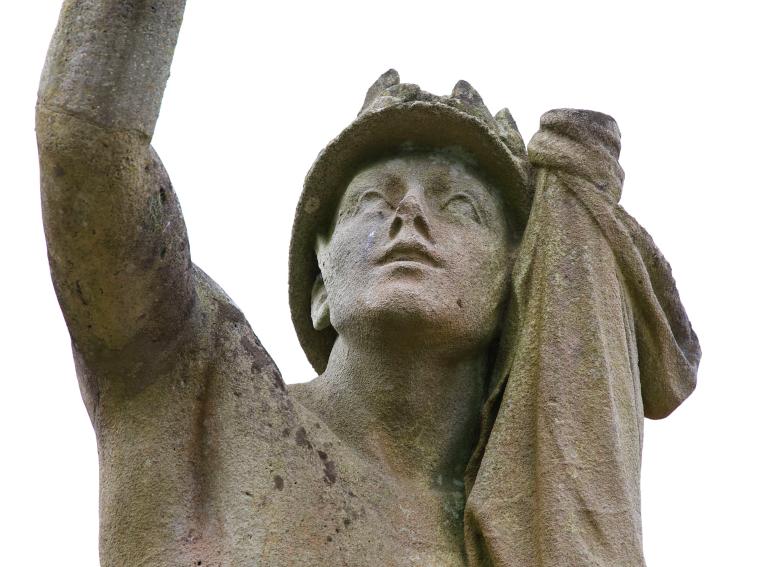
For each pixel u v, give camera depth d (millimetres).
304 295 8742
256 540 7016
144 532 7066
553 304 7824
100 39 6902
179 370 7266
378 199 8281
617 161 8281
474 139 8359
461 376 8070
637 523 7484
